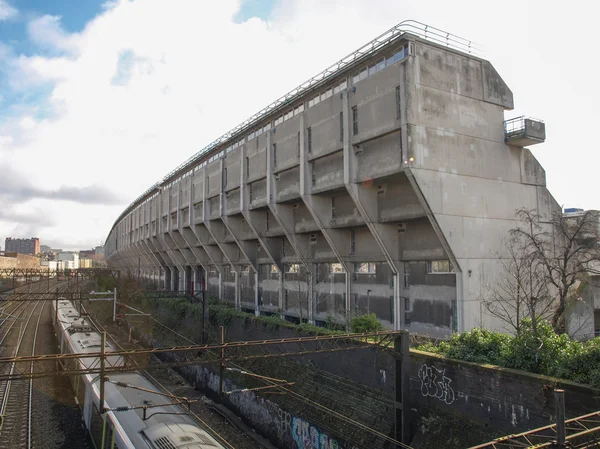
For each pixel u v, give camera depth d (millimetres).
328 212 30531
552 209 28203
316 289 34500
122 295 59094
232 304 46625
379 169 24172
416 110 22453
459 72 24688
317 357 25250
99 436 18438
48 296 83312
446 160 23422
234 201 40531
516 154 26938
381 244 26828
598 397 13055
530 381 14945
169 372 37531
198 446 14523
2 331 50875
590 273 26328
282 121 34531
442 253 24453
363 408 20594
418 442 17859
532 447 9227
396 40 23266
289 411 22938
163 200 62406
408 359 18375
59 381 31984
